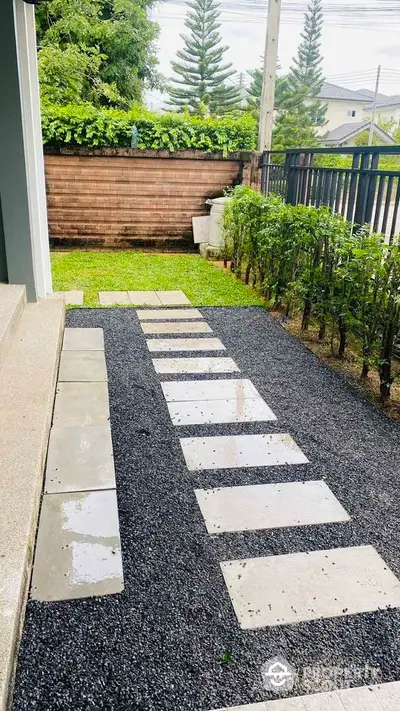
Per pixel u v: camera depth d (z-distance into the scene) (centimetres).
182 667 142
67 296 512
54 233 735
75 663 141
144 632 151
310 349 396
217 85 2653
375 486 227
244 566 178
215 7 2520
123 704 131
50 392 263
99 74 1450
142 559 179
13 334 326
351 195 429
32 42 385
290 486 225
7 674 122
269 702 133
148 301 506
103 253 728
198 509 207
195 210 761
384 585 172
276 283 472
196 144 729
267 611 160
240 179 755
